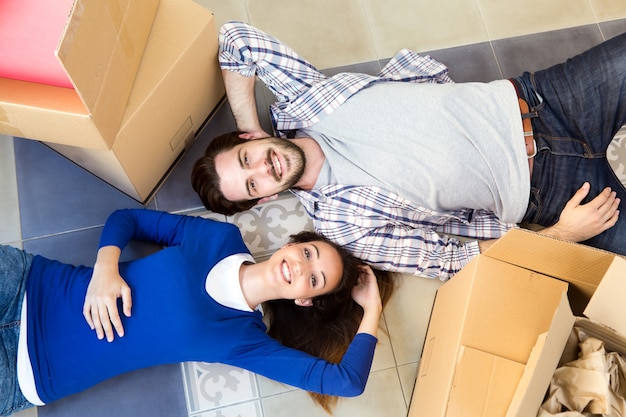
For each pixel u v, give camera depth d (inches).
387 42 72.8
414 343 62.9
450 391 47.1
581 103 57.2
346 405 60.1
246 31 57.6
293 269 55.3
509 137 58.0
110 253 54.2
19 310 52.7
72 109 43.6
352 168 59.8
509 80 60.0
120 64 46.3
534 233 46.5
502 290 49.9
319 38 72.0
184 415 58.8
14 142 64.3
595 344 45.3
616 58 55.4
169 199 64.9
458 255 61.7
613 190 59.6
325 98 60.2
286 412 59.6
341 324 62.0
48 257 61.2
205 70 58.4
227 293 55.6
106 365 52.7
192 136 65.3
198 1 71.2
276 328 62.0
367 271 60.7
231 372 60.4
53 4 40.0
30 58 42.9
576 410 44.3
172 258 54.5
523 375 46.0
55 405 57.7
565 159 58.9
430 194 59.2
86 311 51.5
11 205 62.5
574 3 76.4
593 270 48.9
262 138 59.0
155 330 52.5
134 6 47.4
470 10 75.1
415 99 59.1
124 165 52.7
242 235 64.9
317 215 61.8
